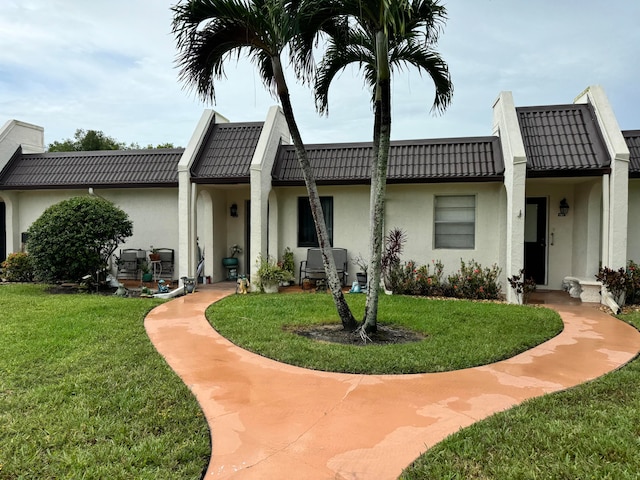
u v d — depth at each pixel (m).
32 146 15.21
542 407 4.10
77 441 3.45
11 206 14.09
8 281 13.08
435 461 3.18
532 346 6.28
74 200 11.21
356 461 3.20
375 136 6.91
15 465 3.09
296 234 12.81
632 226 10.86
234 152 12.57
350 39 7.38
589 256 10.73
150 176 12.94
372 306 6.80
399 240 11.34
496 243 11.22
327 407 4.15
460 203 11.59
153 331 7.10
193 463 3.15
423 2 6.65
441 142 11.85
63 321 7.30
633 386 4.63
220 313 8.31
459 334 6.75
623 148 9.53
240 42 6.69
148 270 12.80
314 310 8.64
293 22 6.28
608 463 3.10
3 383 4.61
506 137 10.33
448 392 4.53
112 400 4.21
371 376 5.01
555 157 10.16
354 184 11.64
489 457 3.22
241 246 14.24
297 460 3.21
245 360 5.59
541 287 12.07
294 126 6.98
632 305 9.62
